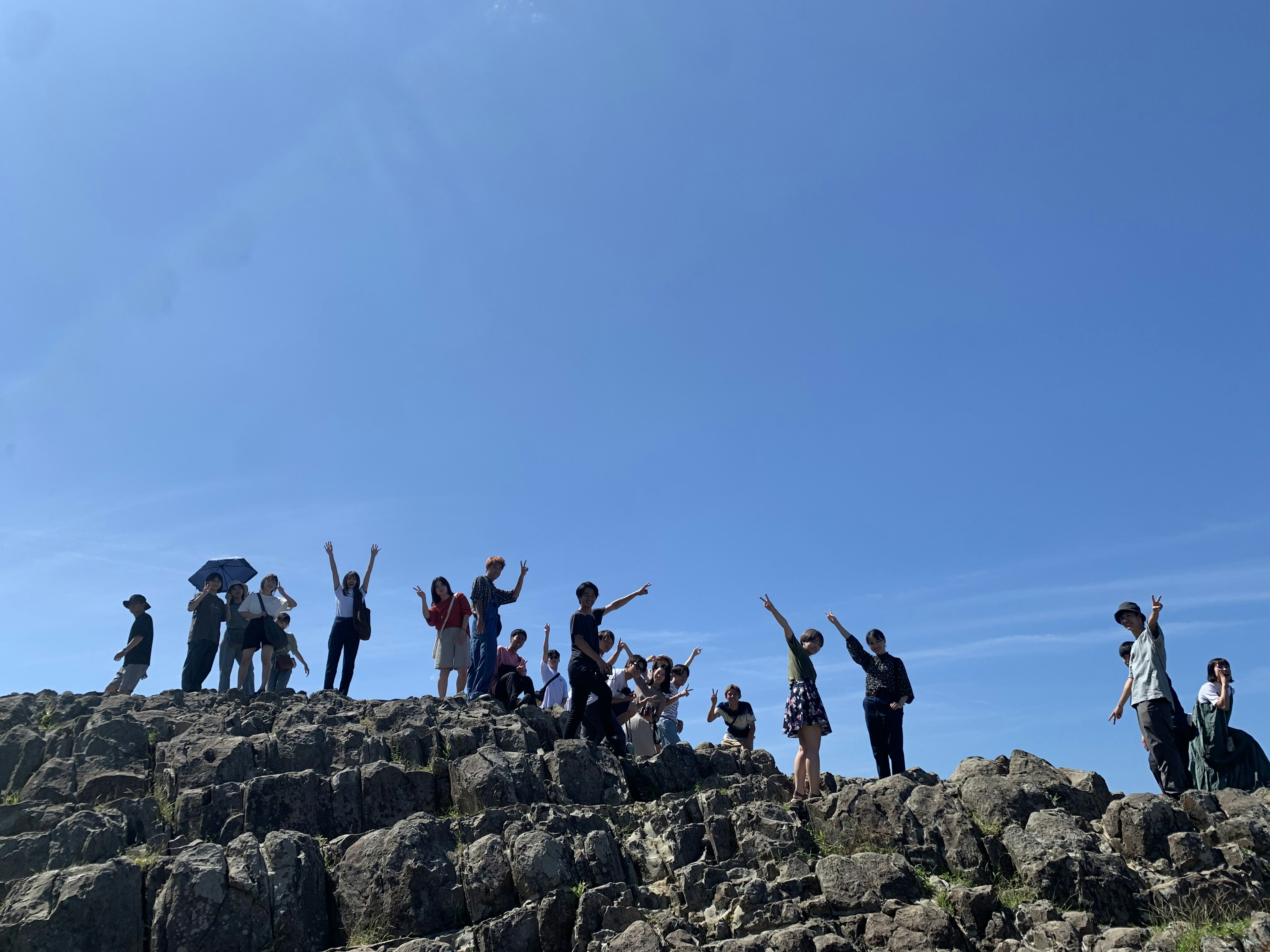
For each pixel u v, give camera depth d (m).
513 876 9.85
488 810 11.05
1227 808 10.95
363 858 9.97
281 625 17.30
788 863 10.20
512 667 15.96
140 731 12.18
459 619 16.78
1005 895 9.99
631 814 11.52
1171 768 11.42
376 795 11.31
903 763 12.85
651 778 12.89
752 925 9.24
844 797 11.16
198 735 12.35
